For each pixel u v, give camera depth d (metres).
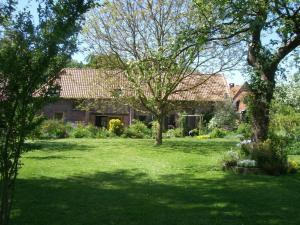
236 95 46.84
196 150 23.08
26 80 5.59
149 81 24.55
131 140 30.55
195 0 15.49
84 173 14.28
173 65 18.50
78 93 42.47
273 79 15.88
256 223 8.20
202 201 10.02
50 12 5.78
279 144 15.67
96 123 43.03
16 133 5.70
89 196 10.39
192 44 15.88
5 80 5.48
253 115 16.14
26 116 5.74
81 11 5.82
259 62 15.78
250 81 15.92
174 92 26.27
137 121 38.03
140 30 25.08
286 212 9.09
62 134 33.69
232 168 15.15
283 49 15.38
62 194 10.57
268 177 13.90
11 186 5.84
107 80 27.06
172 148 24.14
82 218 8.30
